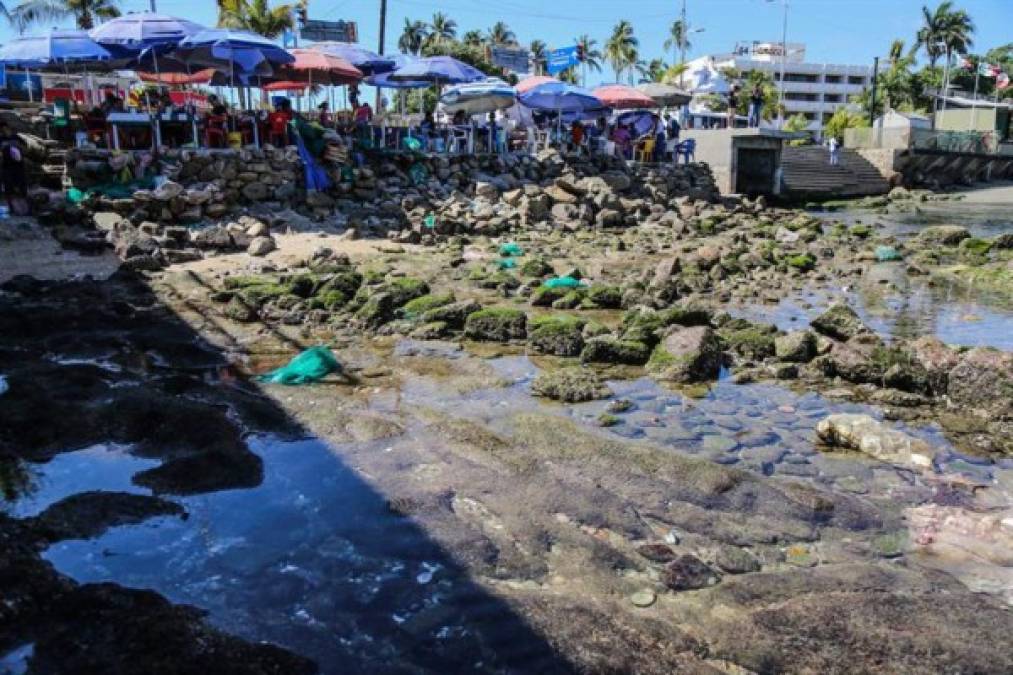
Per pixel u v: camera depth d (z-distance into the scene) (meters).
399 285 12.23
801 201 38.75
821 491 6.08
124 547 5.07
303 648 4.13
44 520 5.25
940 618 4.45
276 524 5.40
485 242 19.03
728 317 11.23
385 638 4.23
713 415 7.83
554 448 6.68
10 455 6.35
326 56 21.64
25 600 4.36
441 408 7.79
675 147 33.34
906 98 77.38
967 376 8.14
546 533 5.31
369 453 6.57
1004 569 5.04
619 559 5.05
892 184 42.75
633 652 4.12
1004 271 16.16
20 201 14.96
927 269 17.45
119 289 12.41
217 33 18.27
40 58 18.27
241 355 9.59
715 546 5.26
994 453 7.00
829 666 4.06
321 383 8.54
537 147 28.84
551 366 9.39
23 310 10.83
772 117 69.94
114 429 6.86
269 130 20.56
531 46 78.62
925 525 5.61
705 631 4.33
